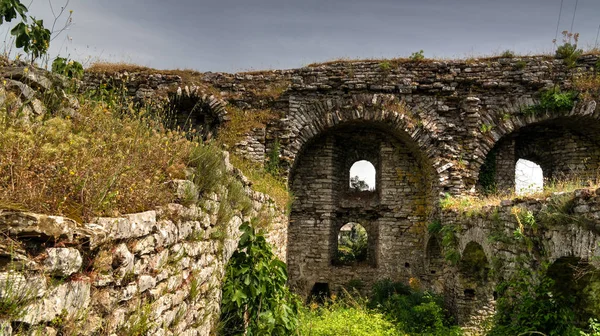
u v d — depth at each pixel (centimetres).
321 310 1205
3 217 211
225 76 1543
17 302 195
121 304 283
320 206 1600
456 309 1233
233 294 531
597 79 1406
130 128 444
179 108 1571
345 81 1475
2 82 344
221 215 540
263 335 532
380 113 1453
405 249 1570
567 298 674
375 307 1361
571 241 584
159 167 419
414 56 1502
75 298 234
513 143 1536
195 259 441
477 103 1439
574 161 1563
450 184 1413
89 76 1483
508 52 1471
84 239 246
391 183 1609
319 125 1466
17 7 415
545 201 652
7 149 270
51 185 271
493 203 905
